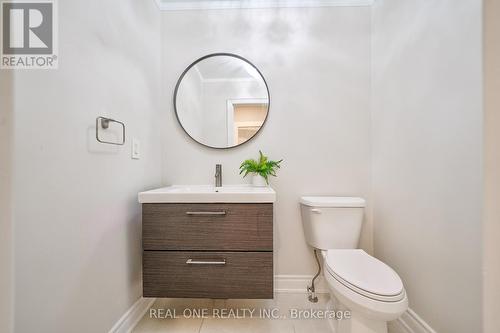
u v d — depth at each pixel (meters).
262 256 1.18
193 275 1.19
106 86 1.05
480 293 0.82
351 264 1.10
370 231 1.63
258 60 1.64
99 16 1.00
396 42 1.34
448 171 0.97
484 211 0.81
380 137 1.52
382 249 1.50
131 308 1.26
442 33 1.00
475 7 0.84
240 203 1.19
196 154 1.67
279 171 1.64
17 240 0.66
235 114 1.66
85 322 0.92
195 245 1.18
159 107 1.65
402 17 1.28
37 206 0.71
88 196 0.93
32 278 0.70
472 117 0.85
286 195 1.64
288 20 1.63
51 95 0.76
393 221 1.38
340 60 1.63
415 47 1.18
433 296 1.05
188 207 1.19
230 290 1.18
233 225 1.18
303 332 1.24
